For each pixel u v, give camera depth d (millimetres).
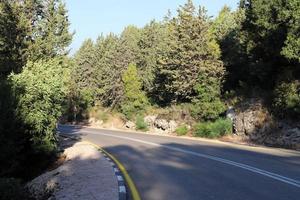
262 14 27797
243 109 30906
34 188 14234
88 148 24141
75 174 14273
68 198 10359
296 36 24547
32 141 19141
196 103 38031
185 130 36594
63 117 74375
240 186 11258
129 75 54031
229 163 15945
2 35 25125
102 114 62969
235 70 39062
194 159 17625
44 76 19906
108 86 63062
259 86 33312
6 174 17312
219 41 42250
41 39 27141
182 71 40094
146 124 45312
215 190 10836
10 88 18438
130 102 53625
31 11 27234
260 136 27359
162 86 46875
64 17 28406
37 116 18734
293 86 25266
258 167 14641
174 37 42312
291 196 9836
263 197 9812
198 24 40969
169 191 10953
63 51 28469
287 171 13578
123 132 42375
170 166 15820
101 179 12648
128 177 13445
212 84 37469
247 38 31406
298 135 24234
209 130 32312
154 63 52594
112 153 21453
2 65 24562
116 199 9633
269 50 29203
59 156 22250
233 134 30797
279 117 26859
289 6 24625
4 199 10148
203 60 39562
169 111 41062
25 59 25609
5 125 17703
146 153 20922
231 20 44188
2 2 26016
